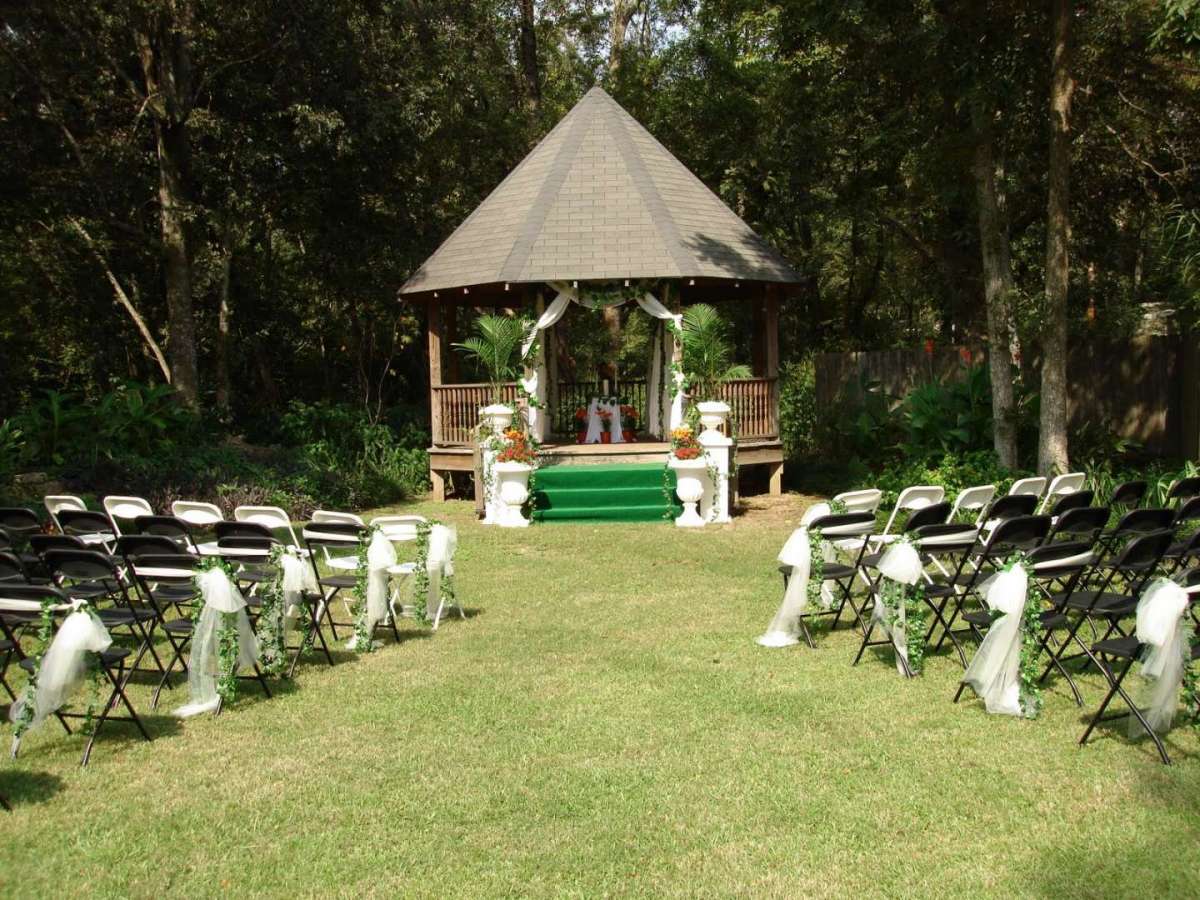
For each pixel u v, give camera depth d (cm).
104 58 1638
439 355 1491
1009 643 519
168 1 1514
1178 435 1292
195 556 561
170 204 1645
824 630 701
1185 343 1270
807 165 2117
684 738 493
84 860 376
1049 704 535
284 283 2138
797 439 1864
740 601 805
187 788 439
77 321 1967
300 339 2245
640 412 1770
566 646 670
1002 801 416
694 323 1327
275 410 1975
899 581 570
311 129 1611
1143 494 839
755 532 1168
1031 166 1476
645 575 922
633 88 2373
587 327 3006
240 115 1730
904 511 1091
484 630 719
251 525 617
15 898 348
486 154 2212
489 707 543
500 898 347
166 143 1642
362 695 566
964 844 381
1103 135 1416
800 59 1340
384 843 388
